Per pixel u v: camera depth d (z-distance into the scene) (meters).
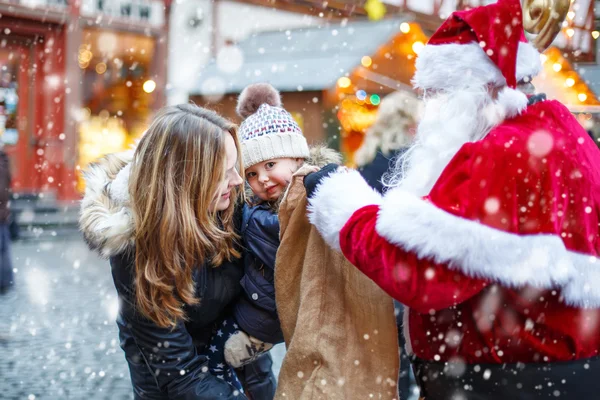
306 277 2.37
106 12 15.70
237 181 2.43
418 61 2.18
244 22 14.88
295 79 11.93
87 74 15.86
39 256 10.82
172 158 2.29
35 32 15.22
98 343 5.92
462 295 1.96
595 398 2.06
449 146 2.09
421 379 2.29
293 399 2.34
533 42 2.22
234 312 2.60
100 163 2.49
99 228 2.29
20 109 15.37
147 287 2.29
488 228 1.91
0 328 6.38
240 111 3.12
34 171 15.42
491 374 2.09
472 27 2.06
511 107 2.06
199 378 2.39
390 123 3.67
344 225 2.10
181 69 15.70
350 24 12.41
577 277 2.00
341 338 2.34
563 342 2.04
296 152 2.71
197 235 2.30
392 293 2.03
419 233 1.94
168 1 15.62
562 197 2.00
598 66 7.54
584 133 2.21
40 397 4.59
